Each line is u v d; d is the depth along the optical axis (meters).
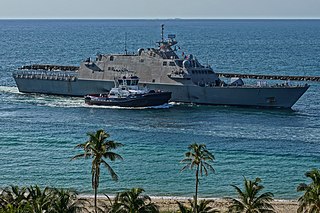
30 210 124.31
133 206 131.38
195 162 163.25
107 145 149.62
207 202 146.88
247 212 135.75
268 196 137.88
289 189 199.00
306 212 146.50
